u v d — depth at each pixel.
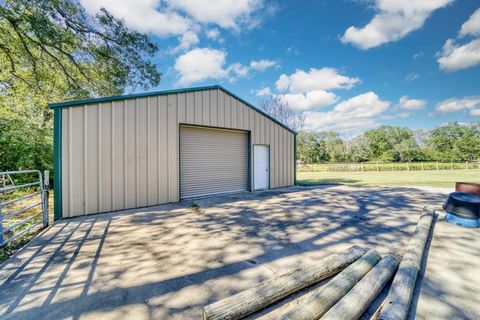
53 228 3.94
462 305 1.84
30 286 2.08
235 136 8.18
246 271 2.41
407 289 1.88
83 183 4.88
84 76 9.27
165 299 1.91
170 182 6.23
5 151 8.20
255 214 4.92
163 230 3.82
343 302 1.64
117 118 5.36
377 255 2.54
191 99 6.76
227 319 1.58
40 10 6.39
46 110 10.88
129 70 9.07
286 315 1.49
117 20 8.04
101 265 2.53
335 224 4.15
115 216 4.79
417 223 4.10
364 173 19.66
